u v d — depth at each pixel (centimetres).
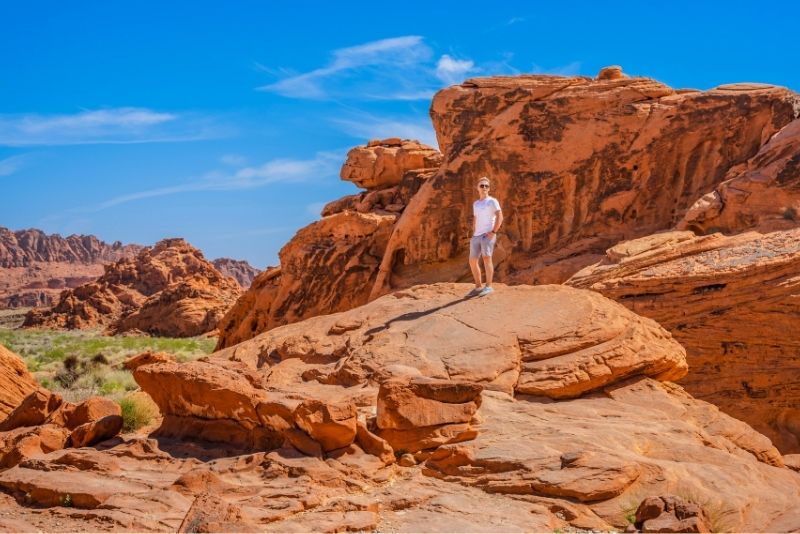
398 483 763
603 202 2491
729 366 1672
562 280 2344
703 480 727
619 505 684
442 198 2761
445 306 1204
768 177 2058
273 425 845
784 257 1681
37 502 722
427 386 847
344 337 1201
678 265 1850
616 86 2577
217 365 965
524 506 685
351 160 3588
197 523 569
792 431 1619
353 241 3166
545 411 905
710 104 2409
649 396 959
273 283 3484
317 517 647
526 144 2636
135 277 9531
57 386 2361
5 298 15950
